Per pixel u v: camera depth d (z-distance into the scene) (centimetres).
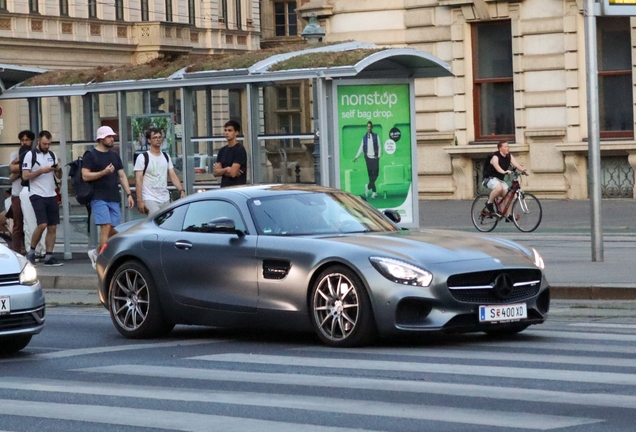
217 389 1238
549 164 4450
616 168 4347
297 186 1678
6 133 2869
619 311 1788
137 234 1686
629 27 4312
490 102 4625
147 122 2642
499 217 3366
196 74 2503
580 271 2138
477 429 1005
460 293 1429
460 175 4666
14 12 6950
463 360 1362
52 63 7256
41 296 1504
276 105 2467
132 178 2677
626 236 2930
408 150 2519
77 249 2761
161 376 1331
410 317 1424
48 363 1457
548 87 4456
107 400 1198
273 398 1175
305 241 1512
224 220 1573
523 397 1138
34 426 1085
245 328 1739
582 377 1234
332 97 2425
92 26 7569
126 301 1683
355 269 1442
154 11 8181
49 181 2555
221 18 8912
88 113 2712
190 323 1620
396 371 1304
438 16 4694
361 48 2506
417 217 2533
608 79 4366
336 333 1480
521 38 4494
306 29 3269
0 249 1516
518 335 1555
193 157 2589
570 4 4378
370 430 1015
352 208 1644
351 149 2456
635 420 1026
